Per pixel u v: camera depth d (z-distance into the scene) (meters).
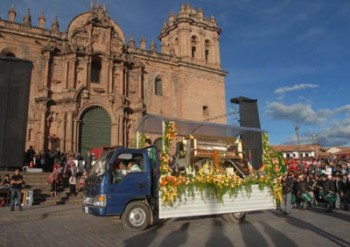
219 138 15.14
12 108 13.23
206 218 14.66
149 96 41.31
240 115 20.44
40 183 23.06
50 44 35.09
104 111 37.38
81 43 37.25
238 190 13.34
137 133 15.03
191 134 14.91
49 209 16.97
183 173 13.35
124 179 11.76
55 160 26.83
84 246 9.03
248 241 9.66
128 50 40.78
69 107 34.53
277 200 14.60
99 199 11.38
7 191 18.73
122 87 38.62
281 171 15.16
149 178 12.16
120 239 10.00
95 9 39.19
